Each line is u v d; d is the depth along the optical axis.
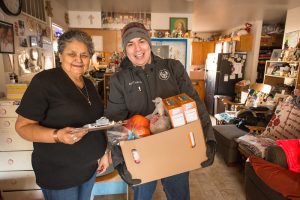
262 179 1.59
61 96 1.05
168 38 4.02
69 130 0.92
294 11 3.80
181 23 4.33
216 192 2.15
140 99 1.18
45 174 1.09
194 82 6.64
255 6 3.74
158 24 4.33
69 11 4.13
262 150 2.00
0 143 1.71
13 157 1.75
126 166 0.91
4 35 1.92
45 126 1.05
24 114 0.98
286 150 1.71
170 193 1.32
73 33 1.08
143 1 3.48
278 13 4.20
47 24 3.06
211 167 2.64
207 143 1.04
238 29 5.71
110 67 3.58
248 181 1.86
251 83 4.86
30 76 2.47
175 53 4.12
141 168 0.92
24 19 2.33
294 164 1.65
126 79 1.18
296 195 1.33
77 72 1.12
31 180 1.81
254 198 1.75
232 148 2.57
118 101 1.22
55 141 0.93
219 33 7.27
